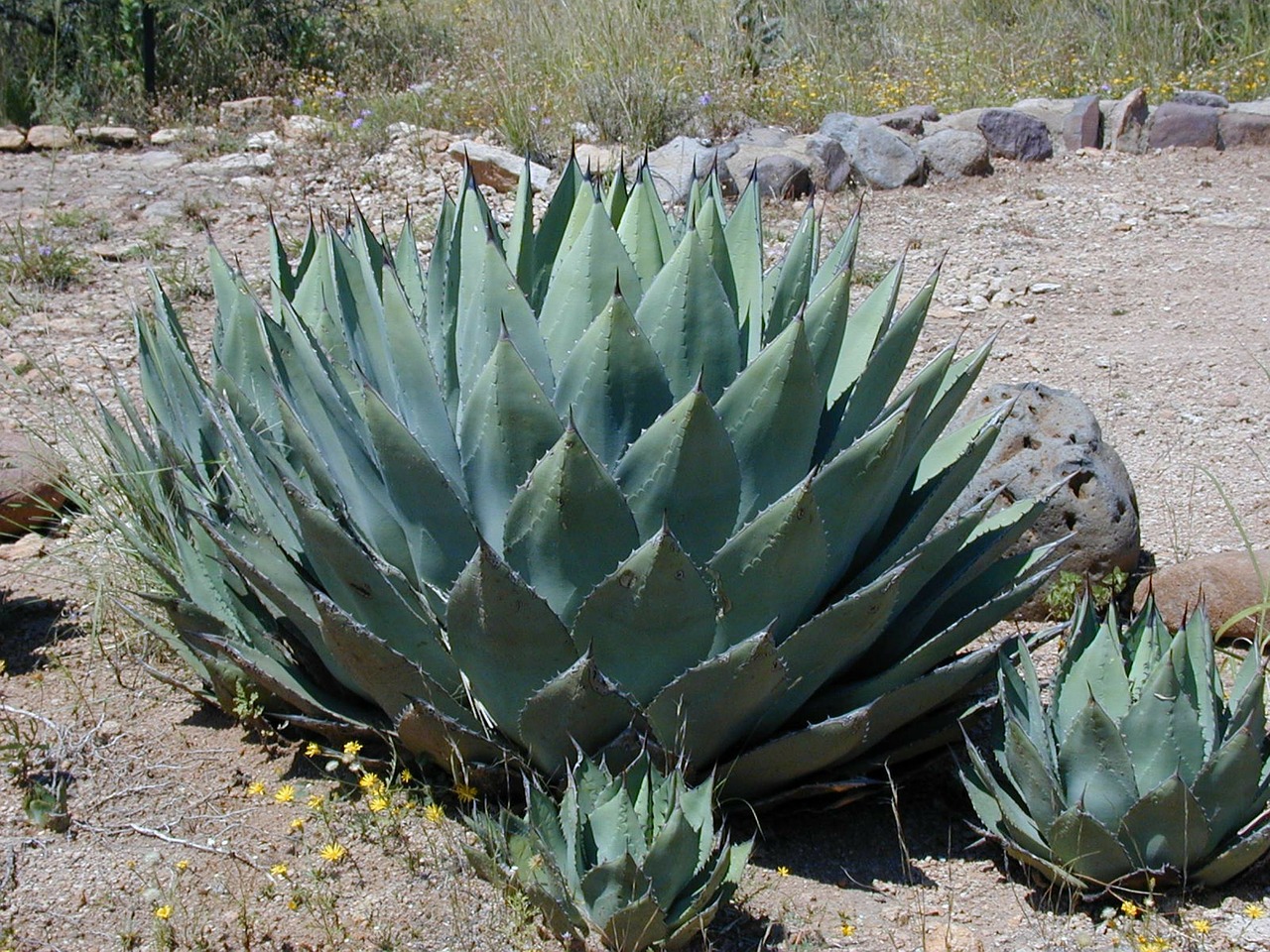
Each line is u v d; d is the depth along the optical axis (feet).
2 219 27.81
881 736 11.43
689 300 10.69
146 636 13.80
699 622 10.07
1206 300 24.52
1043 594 14.94
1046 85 38.24
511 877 10.13
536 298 12.35
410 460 10.27
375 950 10.06
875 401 11.25
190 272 24.86
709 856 9.88
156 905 10.47
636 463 10.11
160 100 37.42
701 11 39.78
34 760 12.07
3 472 16.35
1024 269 26.08
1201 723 10.89
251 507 12.85
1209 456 18.97
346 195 30.17
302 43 41.06
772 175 30.01
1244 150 33.30
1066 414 15.52
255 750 12.38
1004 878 11.18
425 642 10.82
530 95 34.96
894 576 10.22
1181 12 41.16
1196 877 10.68
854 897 10.83
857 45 41.45
